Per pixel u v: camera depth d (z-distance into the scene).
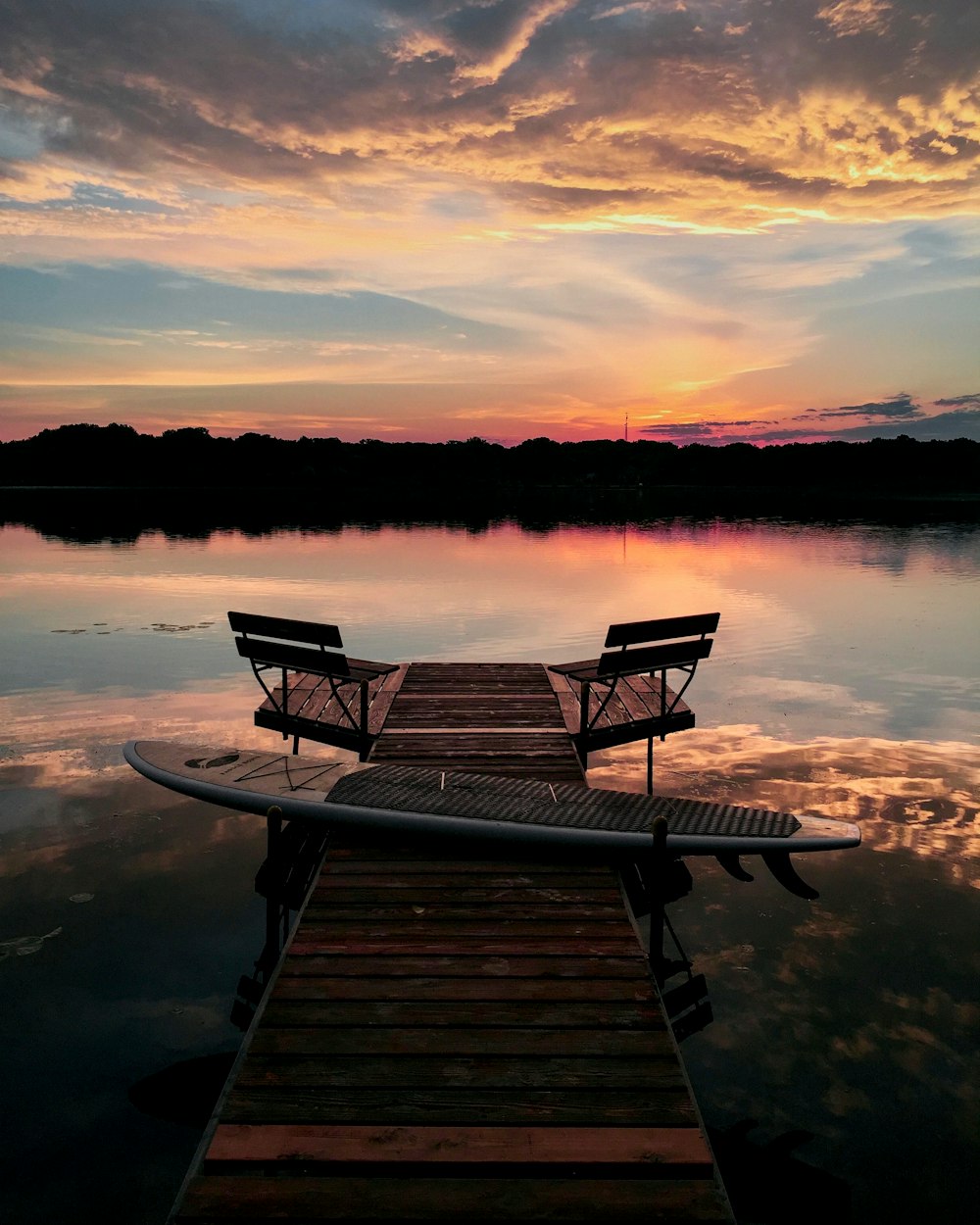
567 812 5.92
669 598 19.64
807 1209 3.50
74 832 6.86
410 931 4.76
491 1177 3.11
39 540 33.44
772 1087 4.18
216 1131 3.25
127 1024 4.59
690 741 9.50
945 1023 4.62
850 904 5.87
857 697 11.38
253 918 5.64
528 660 13.36
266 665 8.77
